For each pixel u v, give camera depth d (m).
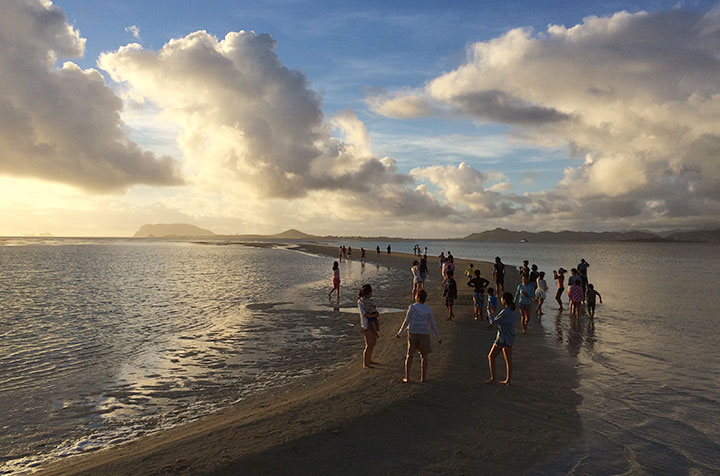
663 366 10.21
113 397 8.48
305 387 8.98
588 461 5.61
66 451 6.31
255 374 9.95
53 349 12.05
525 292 14.05
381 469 5.23
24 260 60.56
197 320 16.34
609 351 11.63
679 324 15.56
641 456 5.79
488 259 79.25
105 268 45.31
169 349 12.12
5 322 15.88
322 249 115.12
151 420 7.40
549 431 6.52
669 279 35.66
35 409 7.87
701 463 5.62
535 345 12.22
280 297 22.86
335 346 12.49
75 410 7.83
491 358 8.67
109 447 6.39
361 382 8.67
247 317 16.98
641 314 17.73
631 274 41.88
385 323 15.75
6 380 9.45
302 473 5.09
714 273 43.19
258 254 86.12
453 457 5.59
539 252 132.88
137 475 5.02
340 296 23.20
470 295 21.69
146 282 30.86
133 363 10.76
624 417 7.14
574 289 16.11
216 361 10.96
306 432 6.18
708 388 8.66
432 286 27.38
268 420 6.66
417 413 7.00
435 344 11.77
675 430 6.67
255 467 5.20
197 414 7.65
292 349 12.16
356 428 6.36
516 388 8.43
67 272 39.75
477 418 6.91
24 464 5.94
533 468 5.39
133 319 16.52
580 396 8.12
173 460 5.38
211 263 55.53
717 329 14.66
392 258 66.12
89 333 14.07
